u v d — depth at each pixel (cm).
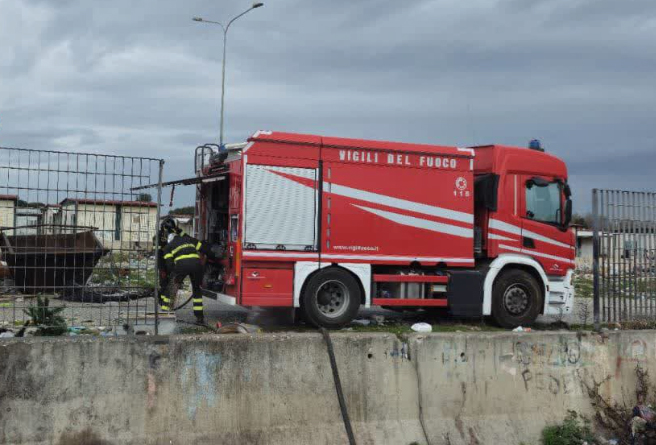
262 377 737
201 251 970
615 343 944
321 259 941
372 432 777
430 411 815
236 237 915
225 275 952
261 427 730
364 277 964
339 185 957
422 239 1004
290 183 931
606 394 926
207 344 715
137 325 742
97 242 718
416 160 1008
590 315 1269
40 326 717
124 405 677
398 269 1007
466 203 1036
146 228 728
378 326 1003
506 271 1074
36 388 647
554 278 1119
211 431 709
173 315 784
